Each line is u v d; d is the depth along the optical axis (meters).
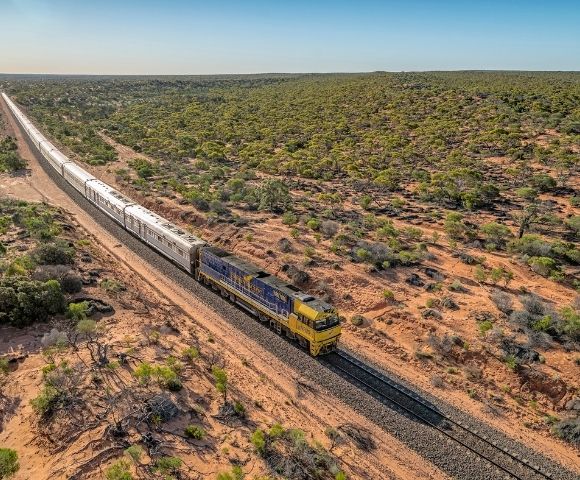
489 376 27.59
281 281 32.66
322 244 44.09
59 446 18.66
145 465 17.86
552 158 78.31
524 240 43.78
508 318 31.62
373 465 21.09
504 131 95.44
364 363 28.84
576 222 49.44
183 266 40.97
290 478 18.81
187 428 20.12
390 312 33.34
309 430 22.80
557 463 21.92
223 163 89.62
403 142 94.62
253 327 32.44
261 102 168.62
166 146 104.62
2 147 95.12
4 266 33.16
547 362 27.44
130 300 33.88
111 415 20.44
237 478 17.89
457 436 23.06
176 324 31.70
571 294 36.19
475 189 62.62
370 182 71.88
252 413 22.98
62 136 110.88
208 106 168.38
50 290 29.62
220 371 23.86
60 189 70.19
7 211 52.44
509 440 23.11
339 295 35.91
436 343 29.91
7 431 19.69
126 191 67.12
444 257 42.38
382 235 46.69
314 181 74.81
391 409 24.77
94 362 24.33
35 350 25.70
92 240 49.09
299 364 28.31
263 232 47.34
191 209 56.66
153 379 23.30
